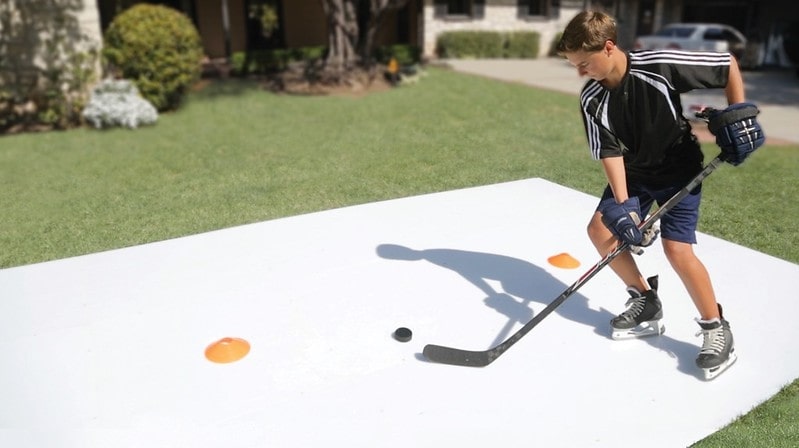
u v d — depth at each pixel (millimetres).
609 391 2697
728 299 3484
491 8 20984
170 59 9945
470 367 2838
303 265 3900
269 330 3148
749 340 3086
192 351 2965
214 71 15445
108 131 8891
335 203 5367
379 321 3232
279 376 2777
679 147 2686
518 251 4125
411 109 10414
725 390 2713
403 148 7520
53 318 3283
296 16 18906
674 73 2482
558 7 21812
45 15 9422
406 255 4047
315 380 2750
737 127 2441
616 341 3062
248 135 8477
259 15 18359
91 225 4938
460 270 3830
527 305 3416
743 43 17781
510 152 7289
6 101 9523
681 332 3150
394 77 13414
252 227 4566
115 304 3424
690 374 2816
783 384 2758
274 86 13328
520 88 13109
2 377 2766
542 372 2818
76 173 6578
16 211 5344
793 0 20516
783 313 3344
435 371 2818
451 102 11117
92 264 3959
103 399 2623
